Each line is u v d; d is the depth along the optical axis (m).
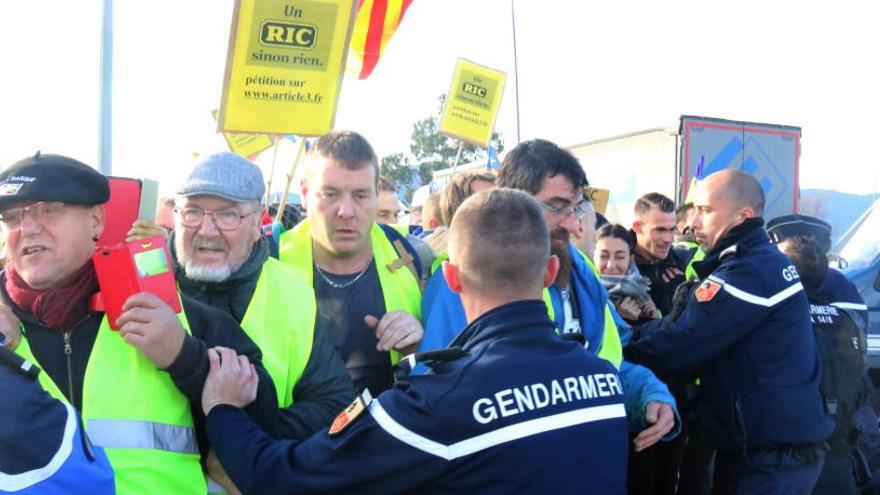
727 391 3.02
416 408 1.54
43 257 1.74
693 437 3.80
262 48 2.88
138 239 1.82
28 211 1.72
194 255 2.08
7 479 1.51
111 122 5.16
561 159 2.52
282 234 2.68
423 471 1.52
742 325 2.88
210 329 1.93
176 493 1.79
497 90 6.50
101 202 1.82
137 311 1.72
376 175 2.47
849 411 3.30
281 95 2.94
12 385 1.55
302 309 2.18
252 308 2.12
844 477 3.28
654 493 3.74
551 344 1.66
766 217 11.77
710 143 11.38
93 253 1.83
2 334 1.68
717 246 3.12
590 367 1.68
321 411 2.07
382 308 2.54
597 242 3.95
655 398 2.56
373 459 1.55
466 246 1.70
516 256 1.65
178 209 2.09
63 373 1.76
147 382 1.80
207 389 1.80
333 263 2.54
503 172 2.63
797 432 2.90
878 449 3.73
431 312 2.32
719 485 3.16
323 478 1.60
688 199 6.12
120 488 1.71
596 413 1.62
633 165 12.39
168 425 1.81
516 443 1.51
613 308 3.07
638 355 3.06
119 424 1.75
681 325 2.97
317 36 2.96
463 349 1.67
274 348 2.10
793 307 2.96
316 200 2.41
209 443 1.96
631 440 3.08
